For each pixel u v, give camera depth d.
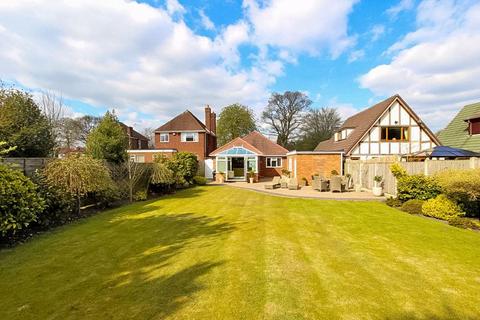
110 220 8.91
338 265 5.09
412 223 8.61
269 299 3.81
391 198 12.58
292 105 46.81
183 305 3.64
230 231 7.53
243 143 29.38
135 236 6.96
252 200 13.87
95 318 3.34
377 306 3.66
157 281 4.34
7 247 6.12
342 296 3.91
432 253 5.79
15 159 8.35
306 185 22.33
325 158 22.53
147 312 3.46
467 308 3.63
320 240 6.73
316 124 46.97
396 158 14.43
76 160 9.73
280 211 10.76
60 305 3.63
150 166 15.29
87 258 5.38
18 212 6.49
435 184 10.78
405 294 3.99
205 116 36.91
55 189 8.42
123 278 4.46
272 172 32.62
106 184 10.81
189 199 14.25
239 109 45.88
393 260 5.38
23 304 3.65
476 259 5.43
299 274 4.66
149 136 56.03
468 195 8.72
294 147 47.03
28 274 4.62
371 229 7.85
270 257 5.47
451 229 7.83
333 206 11.91
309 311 3.52
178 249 5.92
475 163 9.79
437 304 3.73
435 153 15.46
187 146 33.81
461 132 19.17
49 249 5.93
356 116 29.03
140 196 13.78
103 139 14.51
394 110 22.69
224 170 28.61
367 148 22.70
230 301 3.74
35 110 13.78
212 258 5.38
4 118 12.07
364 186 18.45
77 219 9.08
